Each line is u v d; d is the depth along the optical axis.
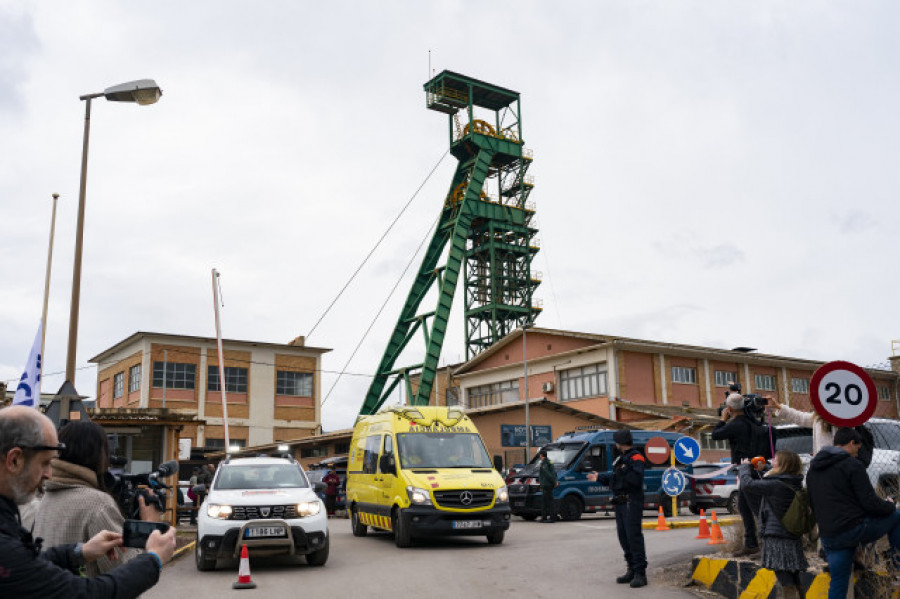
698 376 45.62
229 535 11.80
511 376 49.78
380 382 51.97
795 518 6.55
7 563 2.32
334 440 45.78
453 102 57.59
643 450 22.38
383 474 15.78
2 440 2.52
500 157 58.03
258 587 10.34
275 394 54.38
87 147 17.77
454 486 14.48
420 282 54.47
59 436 3.71
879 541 7.11
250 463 13.74
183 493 21.50
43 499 3.62
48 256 24.00
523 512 21.17
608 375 42.97
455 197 57.06
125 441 21.92
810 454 13.95
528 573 10.86
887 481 8.70
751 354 48.06
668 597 8.80
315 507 12.38
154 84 17.81
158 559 2.79
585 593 9.18
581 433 22.78
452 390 54.47
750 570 8.36
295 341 57.16
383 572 11.37
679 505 23.20
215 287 28.33
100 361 58.22
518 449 39.25
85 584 2.51
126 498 4.04
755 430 9.45
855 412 6.61
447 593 9.46
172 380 51.03
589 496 21.25
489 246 56.84
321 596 9.49
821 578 7.27
